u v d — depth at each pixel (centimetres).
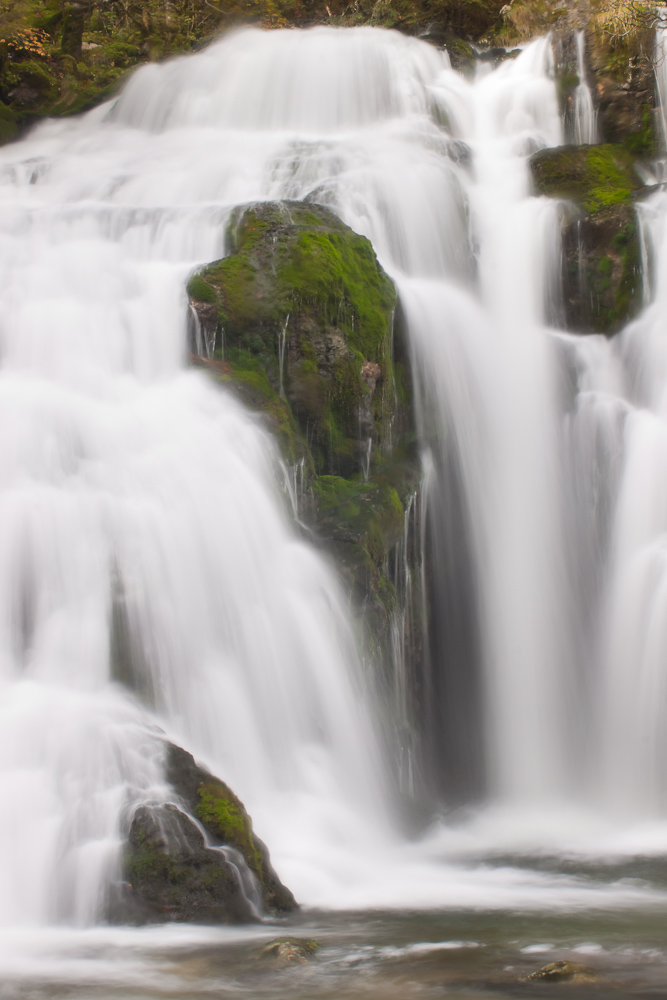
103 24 2878
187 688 942
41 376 1202
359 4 2866
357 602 1152
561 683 1355
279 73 2117
